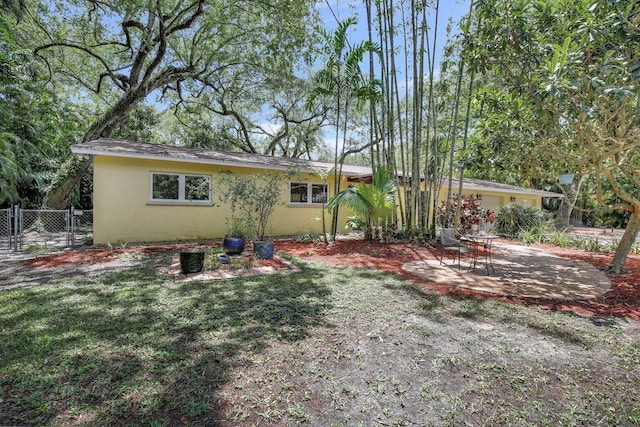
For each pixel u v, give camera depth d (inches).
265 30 462.3
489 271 243.4
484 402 87.7
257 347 115.3
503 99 235.3
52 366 99.7
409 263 269.6
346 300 168.6
